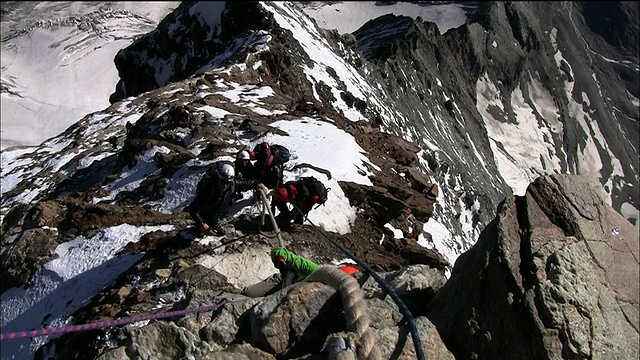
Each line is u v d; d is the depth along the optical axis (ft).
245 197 41.81
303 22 153.17
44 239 44.24
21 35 561.84
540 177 24.58
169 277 35.53
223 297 30.30
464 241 70.03
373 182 50.65
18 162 83.97
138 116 87.20
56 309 38.83
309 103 76.28
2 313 41.37
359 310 20.35
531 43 407.23
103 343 31.04
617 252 23.34
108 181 53.11
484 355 21.77
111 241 42.37
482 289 22.61
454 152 179.52
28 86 508.53
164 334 22.15
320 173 46.57
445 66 264.52
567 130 382.01
